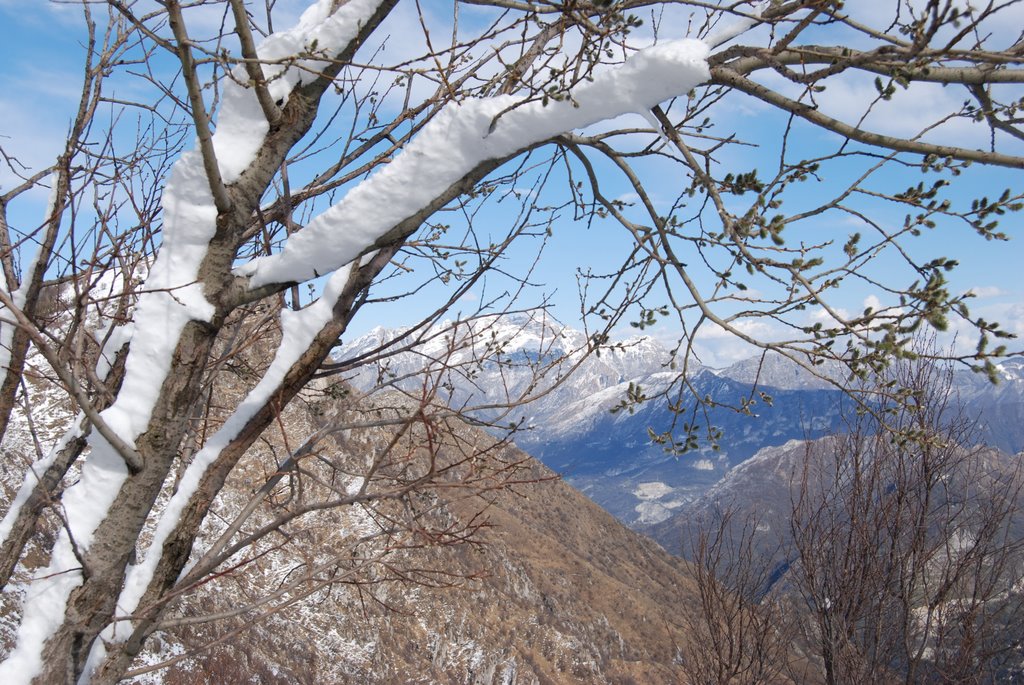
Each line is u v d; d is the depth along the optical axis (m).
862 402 2.74
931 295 2.39
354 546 3.60
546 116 2.96
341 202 3.04
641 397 2.99
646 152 3.25
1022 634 7.21
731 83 2.88
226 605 31.06
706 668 9.22
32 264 3.98
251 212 3.26
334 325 3.29
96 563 3.05
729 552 9.30
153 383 3.12
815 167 2.71
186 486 3.22
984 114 2.79
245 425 3.28
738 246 2.69
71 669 3.01
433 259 4.28
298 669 32.97
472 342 3.55
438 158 3.02
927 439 2.68
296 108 3.26
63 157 4.04
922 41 2.47
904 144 2.55
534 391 3.39
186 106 4.18
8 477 24.05
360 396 3.51
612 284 3.27
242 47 2.87
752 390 2.71
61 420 15.84
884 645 7.91
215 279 3.19
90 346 4.34
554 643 66.38
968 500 7.68
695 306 2.94
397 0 3.22
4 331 3.95
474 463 3.41
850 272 2.61
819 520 8.36
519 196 4.30
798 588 8.70
